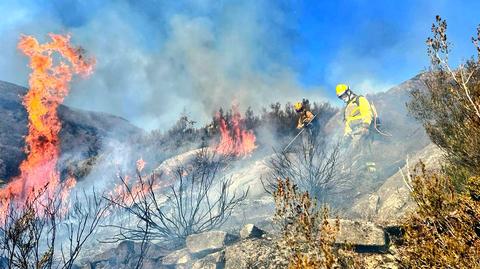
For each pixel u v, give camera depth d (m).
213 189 6.66
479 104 2.40
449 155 3.23
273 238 3.38
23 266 2.92
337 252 2.55
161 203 6.30
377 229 2.88
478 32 2.37
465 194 2.18
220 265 3.35
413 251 2.19
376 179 5.34
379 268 2.55
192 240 3.77
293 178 5.49
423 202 2.20
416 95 4.81
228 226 4.99
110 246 4.76
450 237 2.01
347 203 4.83
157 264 3.71
